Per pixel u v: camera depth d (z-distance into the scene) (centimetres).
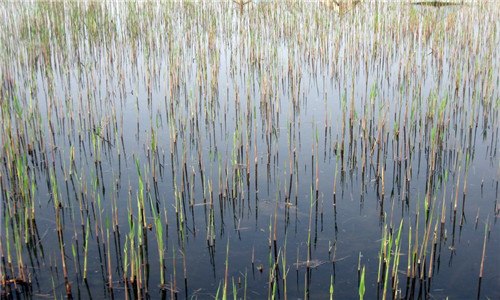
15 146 484
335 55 812
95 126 601
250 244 386
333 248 379
